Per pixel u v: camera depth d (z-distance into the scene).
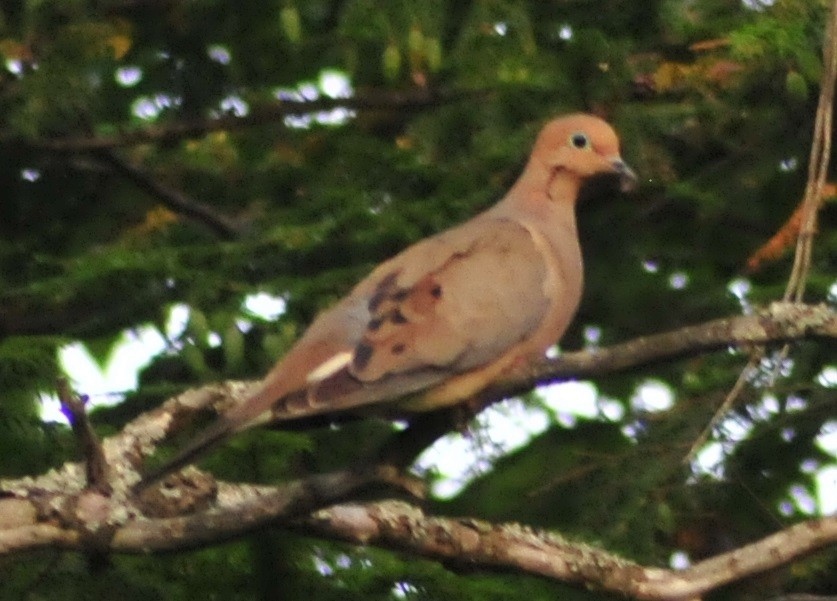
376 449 8.98
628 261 14.05
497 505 12.91
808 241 10.07
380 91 13.89
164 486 9.35
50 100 12.59
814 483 12.89
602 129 11.05
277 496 8.70
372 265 11.82
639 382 13.38
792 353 12.87
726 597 11.55
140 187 14.28
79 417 8.62
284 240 11.87
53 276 12.72
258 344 11.89
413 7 11.57
